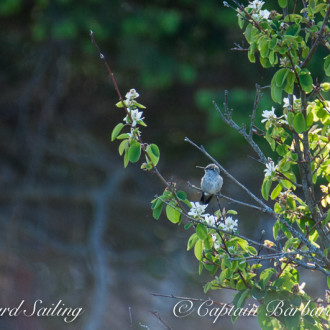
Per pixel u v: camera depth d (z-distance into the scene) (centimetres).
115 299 1777
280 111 1319
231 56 1566
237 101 1380
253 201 1650
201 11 1495
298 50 541
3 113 1783
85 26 1452
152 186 1822
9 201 1820
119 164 1816
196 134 1762
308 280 1619
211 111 1409
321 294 1580
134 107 541
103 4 1479
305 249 597
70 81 1728
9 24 1614
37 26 1465
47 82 1708
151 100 1734
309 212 575
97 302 1577
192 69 1524
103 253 1669
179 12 1549
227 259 530
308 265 537
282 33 524
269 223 1648
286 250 552
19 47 1694
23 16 1591
